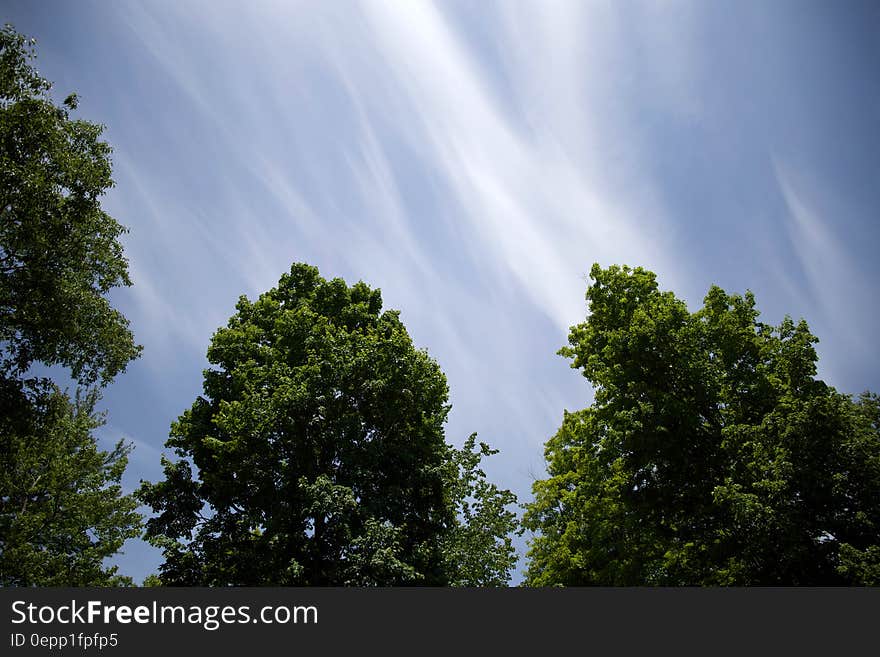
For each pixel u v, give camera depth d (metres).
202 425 20.77
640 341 20.80
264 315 23.42
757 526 16.50
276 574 16.42
